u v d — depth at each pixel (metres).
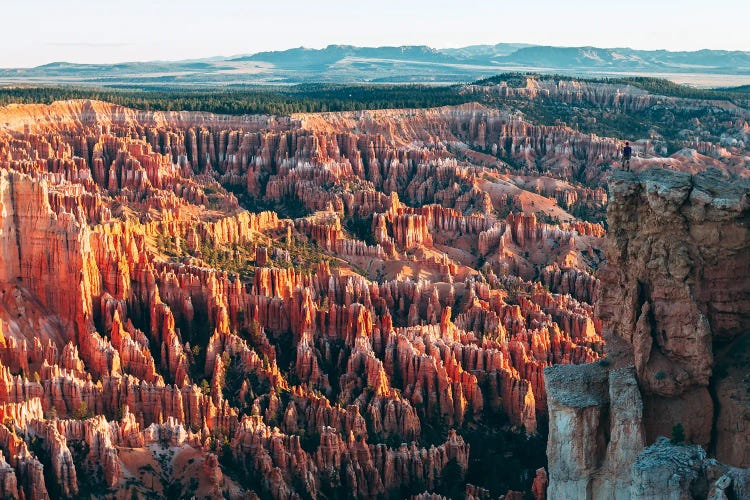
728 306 59.62
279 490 115.50
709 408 58.84
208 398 132.88
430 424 140.62
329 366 155.25
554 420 59.78
